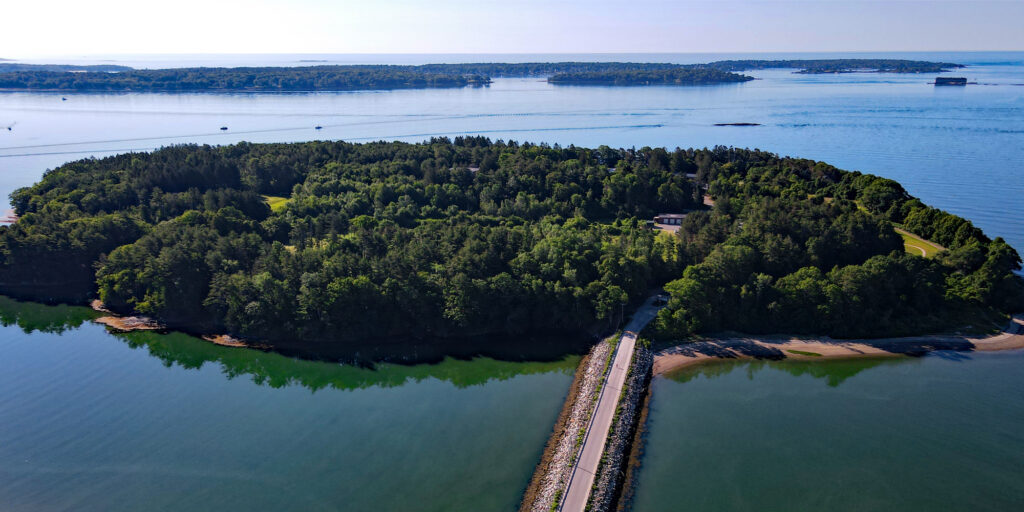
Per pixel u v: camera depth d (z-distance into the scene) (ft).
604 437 309.63
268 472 304.50
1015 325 439.63
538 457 309.01
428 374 395.14
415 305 431.43
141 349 432.25
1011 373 386.93
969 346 416.05
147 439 332.80
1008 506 281.13
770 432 331.77
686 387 373.20
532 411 349.00
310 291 424.87
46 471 307.17
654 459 308.19
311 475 300.81
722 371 392.47
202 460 314.14
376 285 435.94
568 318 437.99
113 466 310.65
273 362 412.77
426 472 300.40
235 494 289.12
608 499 274.16
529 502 276.21
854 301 428.15
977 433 332.39
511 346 424.87
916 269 453.58
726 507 276.21
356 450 319.06
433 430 334.85
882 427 337.31
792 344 422.00
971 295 448.24
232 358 419.33
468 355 415.64
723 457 310.65
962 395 366.22
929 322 437.58
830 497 284.00
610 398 344.08
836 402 360.07
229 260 463.01
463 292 427.74
